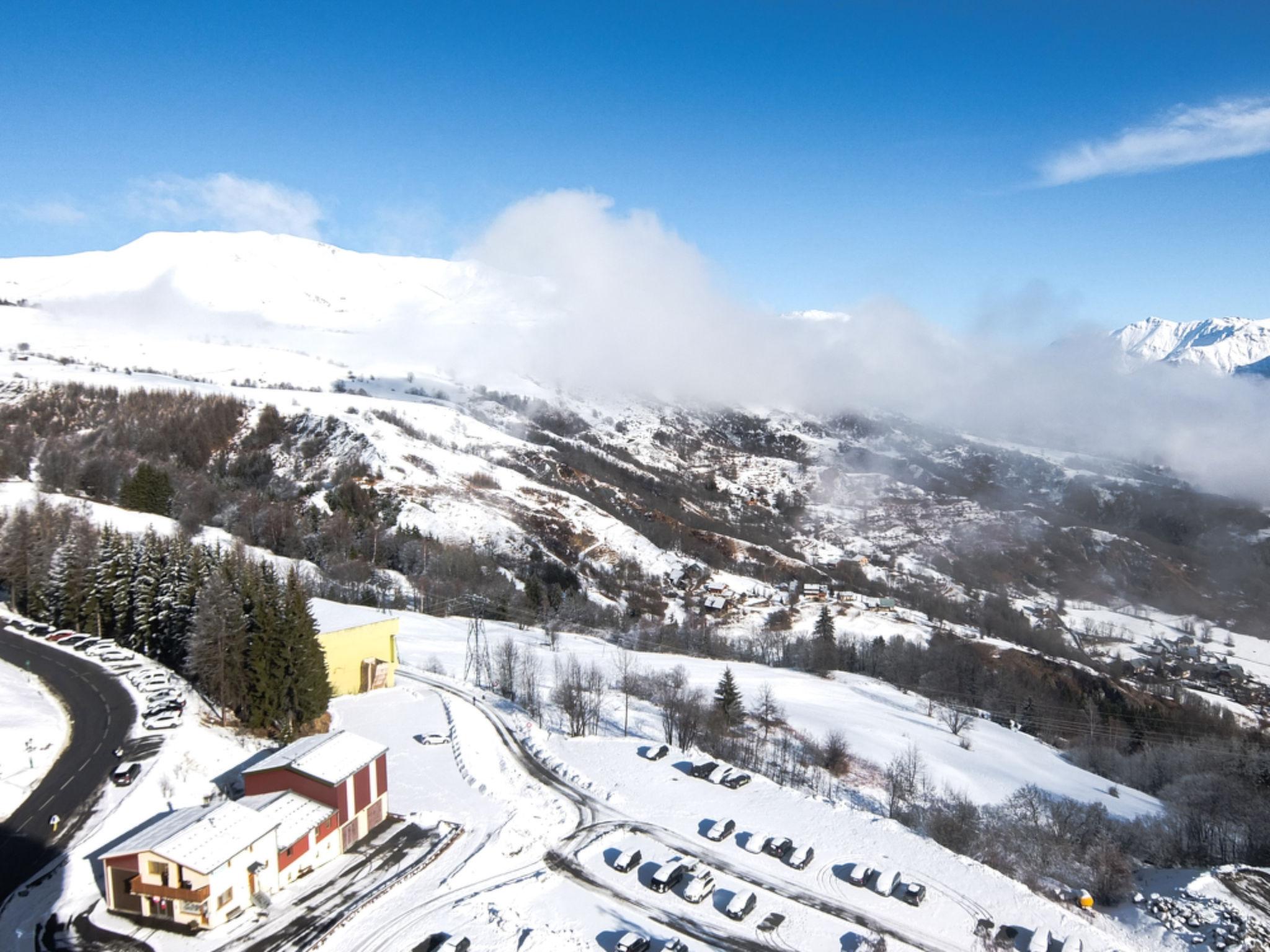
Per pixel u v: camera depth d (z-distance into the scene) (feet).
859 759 402.11
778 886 244.42
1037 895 252.42
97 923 197.98
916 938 223.71
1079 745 543.80
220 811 220.02
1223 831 334.03
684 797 300.81
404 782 291.38
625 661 479.82
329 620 402.52
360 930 203.82
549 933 209.05
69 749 271.08
